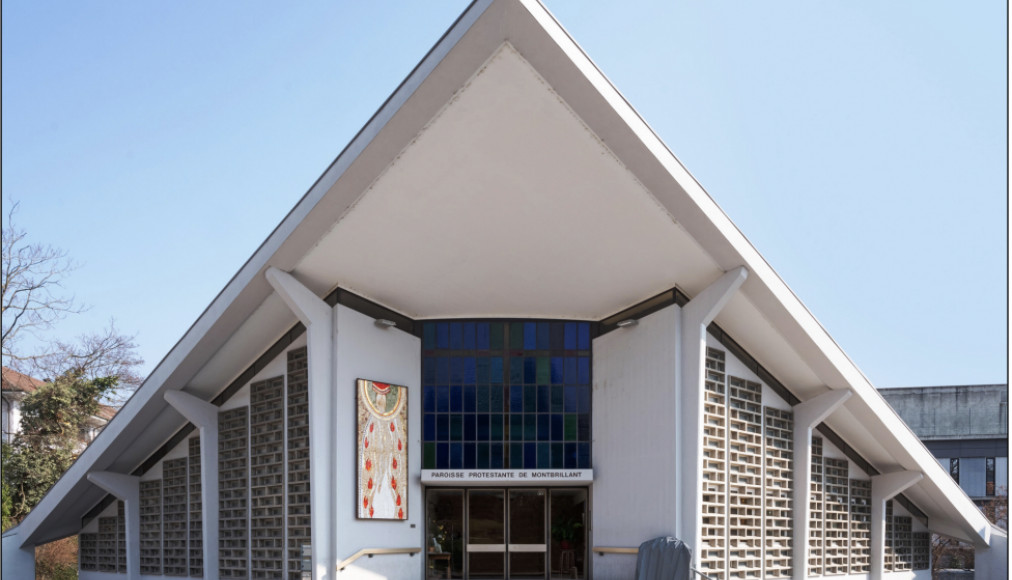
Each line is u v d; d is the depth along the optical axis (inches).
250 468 865.5
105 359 1659.7
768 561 868.0
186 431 960.3
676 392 812.0
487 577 898.7
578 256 815.1
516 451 896.9
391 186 707.4
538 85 628.7
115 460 971.3
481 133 665.6
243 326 822.5
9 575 1023.6
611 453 877.8
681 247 773.3
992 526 1014.4
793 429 914.1
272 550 832.9
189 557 931.3
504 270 837.8
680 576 758.5
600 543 874.1
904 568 1050.1
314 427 773.3
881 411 897.5
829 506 954.1
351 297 829.2
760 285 788.0
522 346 920.3
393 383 864.3
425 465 890.7
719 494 826.2
